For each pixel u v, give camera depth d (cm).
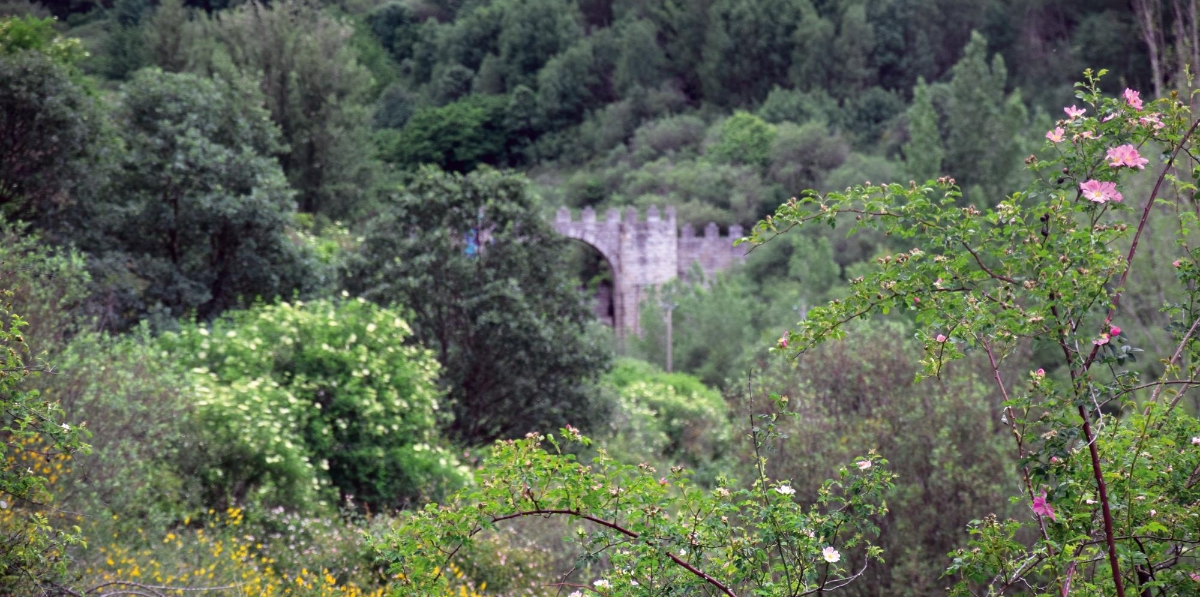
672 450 1780
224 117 1695
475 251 1477
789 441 923
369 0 10231
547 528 971
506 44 9012
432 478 1125
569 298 1521
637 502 411
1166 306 399
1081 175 387
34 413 451
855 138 6788
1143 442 385
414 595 402
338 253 1648
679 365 2641
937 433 904
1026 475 385
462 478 1129
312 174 3098
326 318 1184
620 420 1653
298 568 848
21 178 1445
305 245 1678
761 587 391
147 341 1086
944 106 6500
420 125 8188
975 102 2962
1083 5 6512
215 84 1769
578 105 8394
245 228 1560
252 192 1553
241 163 1588
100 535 733
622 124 7894
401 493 1119
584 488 404
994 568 397
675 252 5191
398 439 1138
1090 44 5581
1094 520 385
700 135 7338
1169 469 392
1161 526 371
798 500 903
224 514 909
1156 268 1122
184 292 1488
